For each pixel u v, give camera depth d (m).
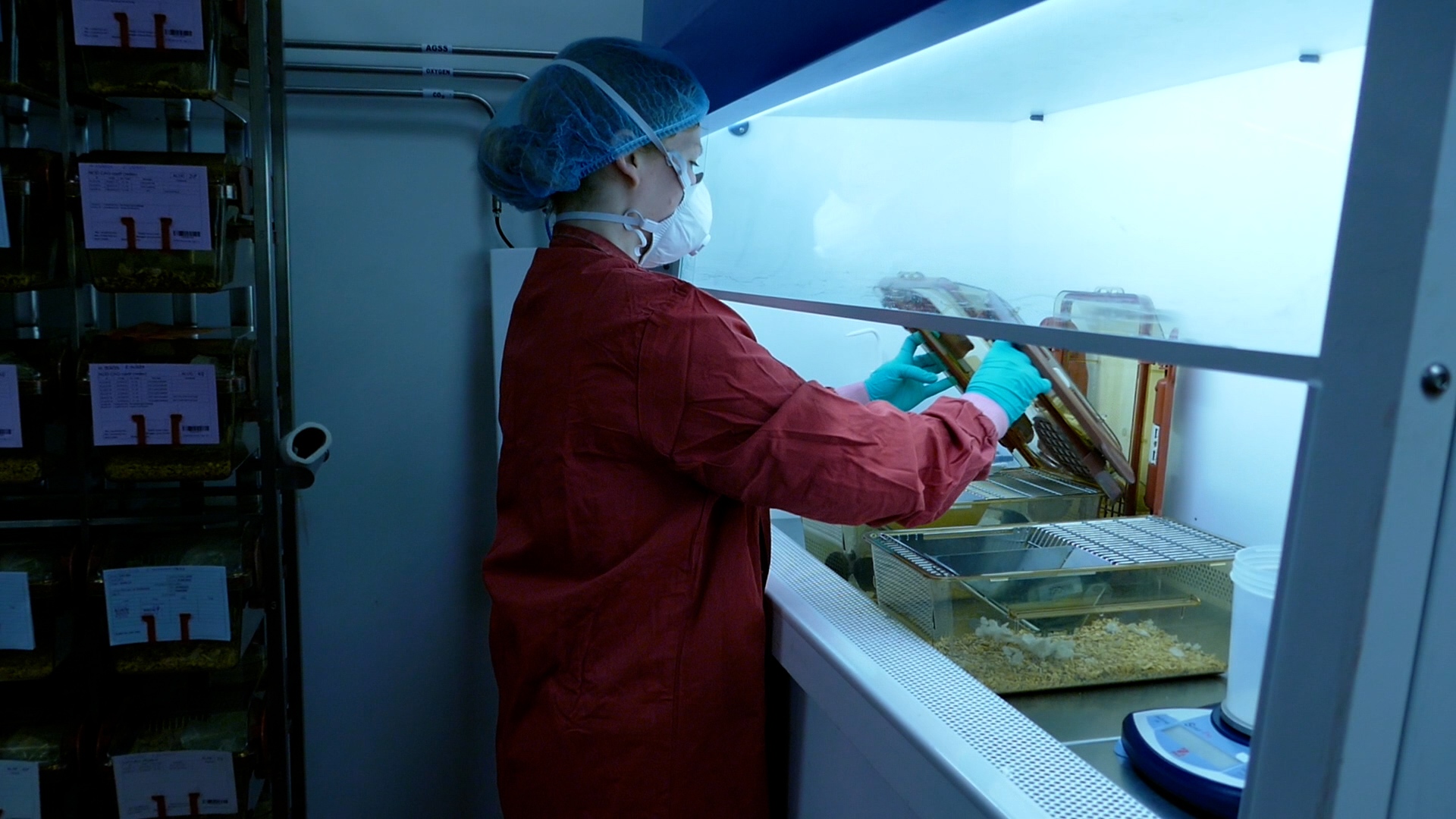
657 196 1.35
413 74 1.92
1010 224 1.15
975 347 1.53
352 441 2.06
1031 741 0.95
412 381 2.07
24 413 1.39
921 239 1.30
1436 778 0.64
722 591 1.24
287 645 1.64
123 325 1.89
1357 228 0.57
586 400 1.17
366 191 1.99
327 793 2.16
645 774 1.21
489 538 2.15
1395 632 0.59
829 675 1.16
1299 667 0.63
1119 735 1.01
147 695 1.63
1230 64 0.87
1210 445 1.43
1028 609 1.19
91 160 1.38
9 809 1.46
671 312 1.13
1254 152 0.82
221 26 1.41
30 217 1.33
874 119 1.40
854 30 1.10
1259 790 0.67
